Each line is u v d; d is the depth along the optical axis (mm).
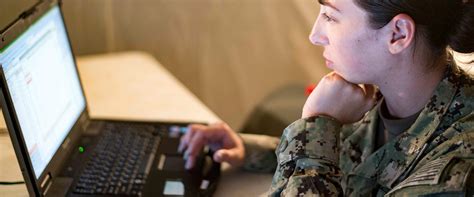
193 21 2510
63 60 1391
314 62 2506
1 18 1159
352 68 983
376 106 1128
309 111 1090
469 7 906
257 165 1425
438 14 908
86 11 2424
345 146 1142
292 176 1020
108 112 1747
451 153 924
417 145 999
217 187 1361
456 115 979
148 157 1409
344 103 1072
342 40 961
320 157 1021
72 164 1356
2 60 1073
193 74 2621
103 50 2518
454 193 869
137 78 1994
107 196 1254
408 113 1035
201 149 1432
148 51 2562
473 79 1007
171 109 1771
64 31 1425
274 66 2568
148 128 1543
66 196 1248
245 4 2467
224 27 2520
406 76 981
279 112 1923
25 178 1126
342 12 947
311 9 2408
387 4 901
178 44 2559
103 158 1390
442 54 983
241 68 2594
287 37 2504
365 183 1070
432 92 1001
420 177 915
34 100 1189
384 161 1048
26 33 1195
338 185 1009
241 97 2654
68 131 1355
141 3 2459
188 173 1356
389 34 927
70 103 1394
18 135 1088
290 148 1048
